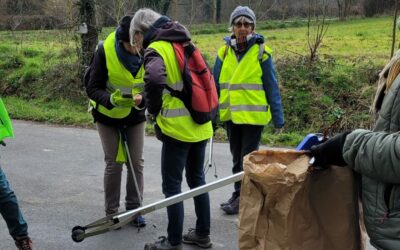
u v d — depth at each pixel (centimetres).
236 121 504
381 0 2233
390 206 236
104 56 456
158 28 389
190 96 390
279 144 852
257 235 265
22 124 1019
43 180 643
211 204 560
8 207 406
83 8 1216
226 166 702
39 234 480
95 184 630
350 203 266
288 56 1166
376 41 1533
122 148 475
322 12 1405
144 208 334
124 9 1444
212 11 2255
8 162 725
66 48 1355
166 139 398
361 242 279
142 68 456
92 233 354
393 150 224
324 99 988
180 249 424
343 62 1125
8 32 1853
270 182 255
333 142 254
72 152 786
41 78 1296
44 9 1788
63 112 1105
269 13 2153
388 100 237
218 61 535
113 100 441
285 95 1012
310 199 266
